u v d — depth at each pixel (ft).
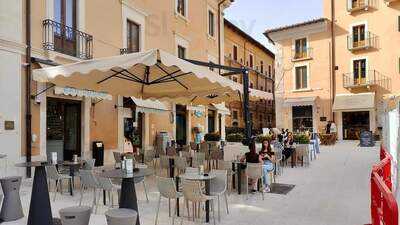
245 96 37.27
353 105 94.12
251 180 29.50
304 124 103.55
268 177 30.01
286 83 106.63
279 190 30.04
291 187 31.35
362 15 96.37
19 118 34.91
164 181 20.84
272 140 49.32
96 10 45.16
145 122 54.75
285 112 106.11
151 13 56.44
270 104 142.20
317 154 61.16
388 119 33.37
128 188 18.16
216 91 36.88
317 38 102.32
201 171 22.89
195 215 22.25
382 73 93.30
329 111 99.81
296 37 105.29
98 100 44.91
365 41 95.45
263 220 21.45
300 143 52.54
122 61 23.80
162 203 25.46
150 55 23.27
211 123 77.61
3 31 33.47
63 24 40.34
